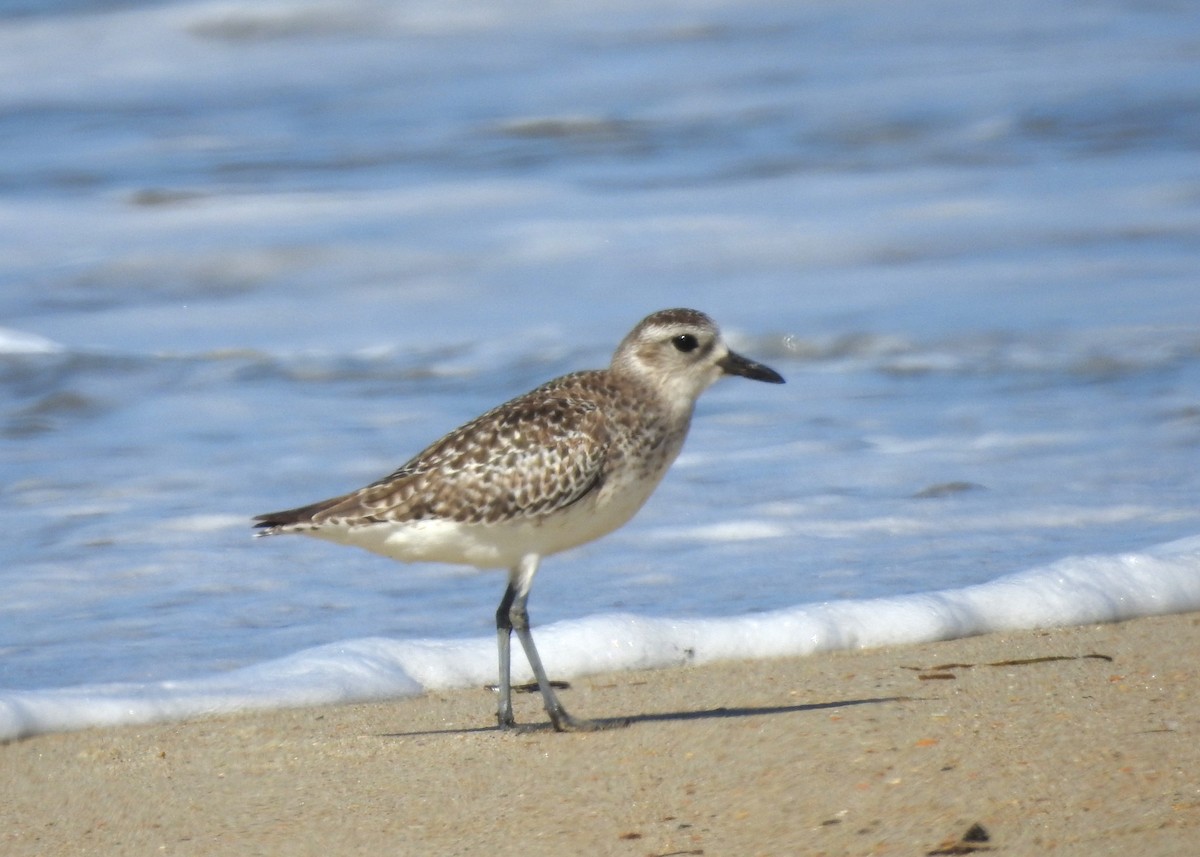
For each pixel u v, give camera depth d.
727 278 29.64
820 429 20.14
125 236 33.22
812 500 17.20
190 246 32.03
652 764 10.16
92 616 14.15
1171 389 21.31
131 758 10.98
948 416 20.55
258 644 13.45
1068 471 17.97
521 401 11.48
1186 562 14.12
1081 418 20.19
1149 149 38.81
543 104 45.75
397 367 24.05
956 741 9.96
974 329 25.11
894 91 45.75
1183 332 24.25
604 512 11.55
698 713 11.35
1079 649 12.52
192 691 12.11
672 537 16.14
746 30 53.84
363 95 47.75
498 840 9.09
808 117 43.44
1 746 11.27
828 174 37.69
